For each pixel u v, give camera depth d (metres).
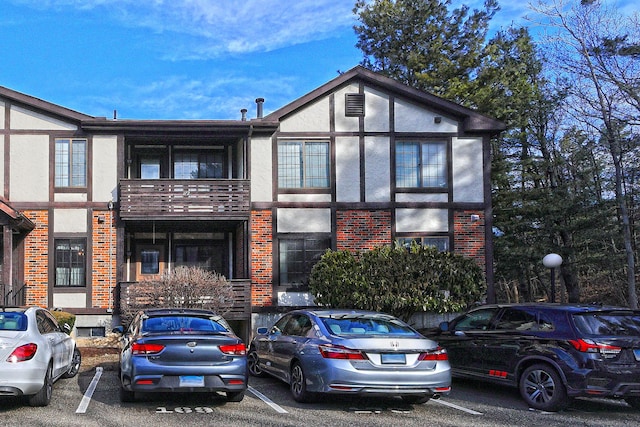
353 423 7.93
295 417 8.23
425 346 8.65
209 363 8.34
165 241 20.12
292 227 18.48
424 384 8.45
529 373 9.21
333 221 18.58
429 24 30.12
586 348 8.52
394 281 14.98
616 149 21.78
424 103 19.25
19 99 17.92
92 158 18.20
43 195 18.02
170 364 8.20
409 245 17.80
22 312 8.89
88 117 18.09
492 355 9.90
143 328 8.93
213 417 8.13
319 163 18.81
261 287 18.20
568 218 26.05
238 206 18.11
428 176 19.09
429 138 19.14
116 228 18.08
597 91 21.09
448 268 15.22
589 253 25.88
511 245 26.86
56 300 17.80
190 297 15.88
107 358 14.02
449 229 18.91
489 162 19.27
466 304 15.20
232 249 20.33
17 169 18.00
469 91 27.61
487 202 19.11
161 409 8.60
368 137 18.97
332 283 15.22
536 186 28.23
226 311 16.47
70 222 18.02
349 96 19.02
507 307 10.09
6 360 7.91
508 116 27.00
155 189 17.88
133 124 18.06
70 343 10.89
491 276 18.84
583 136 25.30
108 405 8.84
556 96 26.19
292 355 9.48
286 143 18.77
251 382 11.12
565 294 30.39
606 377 8.37
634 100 20.92
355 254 17.94
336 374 8.33
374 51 31.39
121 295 16.86
